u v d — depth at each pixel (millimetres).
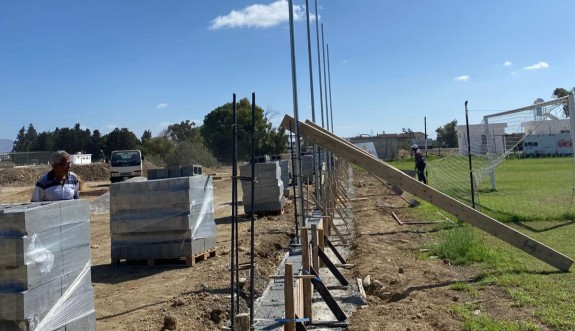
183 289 7812
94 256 11055
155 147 63531
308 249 6484
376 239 11516
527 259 8617
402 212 15805
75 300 5000
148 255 9578
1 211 4410
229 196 24297
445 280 7730
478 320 5801
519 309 6145
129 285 8398
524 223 12211
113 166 30875
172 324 6043
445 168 28844
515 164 35625
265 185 16203
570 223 11891
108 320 6578
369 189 24859
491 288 7125
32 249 4414
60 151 6262
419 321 6039
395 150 69625
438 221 13375
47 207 4633
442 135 85438
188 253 9461
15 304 4281
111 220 9695
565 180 23156
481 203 16016
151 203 9570
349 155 8930
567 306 6113
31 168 44594
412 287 7523
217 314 6551
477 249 9102
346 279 8375
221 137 57719
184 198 9484
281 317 5820
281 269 8141
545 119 16156
